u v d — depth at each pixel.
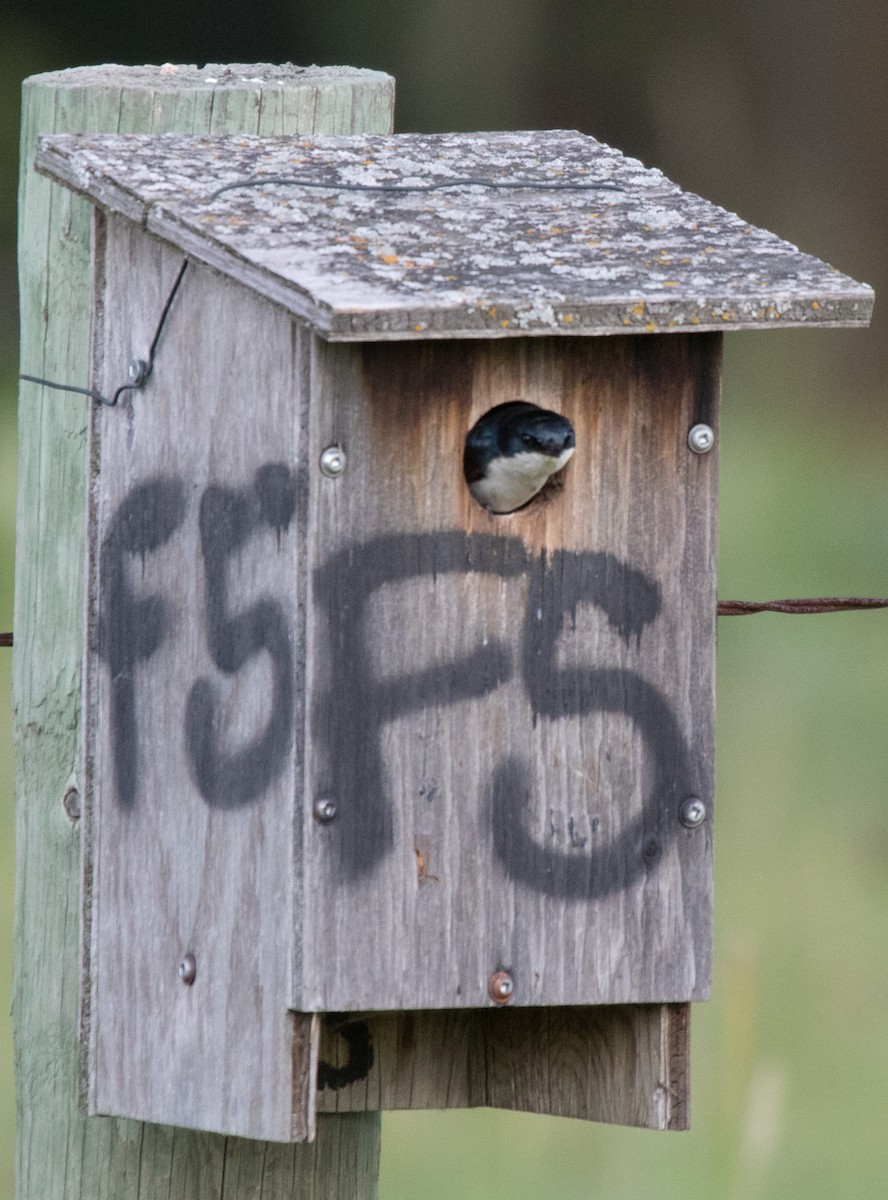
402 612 5.99
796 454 24.83
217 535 6.17
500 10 31.98
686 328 5.79
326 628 5.90
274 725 6.02
